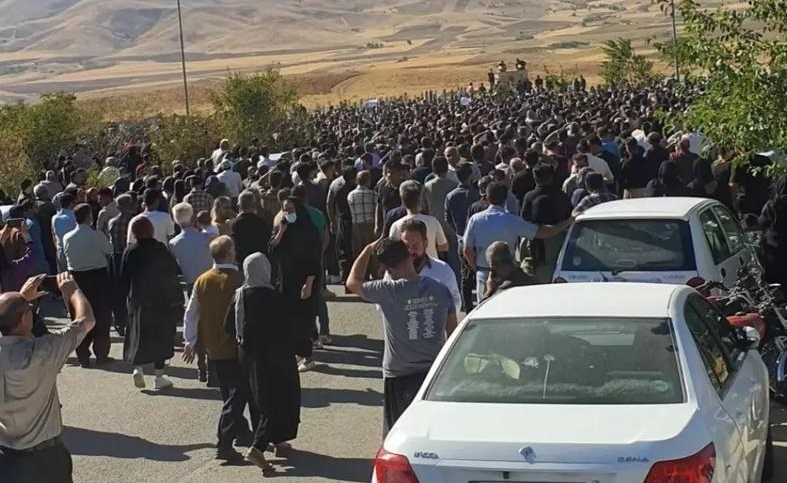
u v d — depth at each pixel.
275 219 12.57
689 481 4.99
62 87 186.38
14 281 13.81
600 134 19.86
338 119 43.56
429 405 5.70
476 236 11.01
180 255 12.52
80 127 38.72
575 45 167.75
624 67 56.12
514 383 5.72
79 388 12.32
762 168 11.51
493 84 59.66
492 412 5.48
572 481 4.99
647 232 9.61
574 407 5.45
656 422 5.23
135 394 11.90
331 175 16.64
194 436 10.16
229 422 9.25
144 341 11.85
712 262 9.53
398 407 7.51
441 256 11.89
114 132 40.88
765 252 11.16
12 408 6.34
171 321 11.96
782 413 9.45
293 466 8.97
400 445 5.33
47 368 6.39
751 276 9.64
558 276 9.54
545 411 5.43
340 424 10.10
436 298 7.46
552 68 106.06
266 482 8.62
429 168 15.73
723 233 10.34
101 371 13.12
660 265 9.38
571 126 21.05
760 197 14.23
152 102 90.56
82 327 6.57
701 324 6.55
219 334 9.25
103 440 10.16
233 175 18.73
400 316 7.45
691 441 5.12
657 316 6.07
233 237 12.31
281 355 8.88
